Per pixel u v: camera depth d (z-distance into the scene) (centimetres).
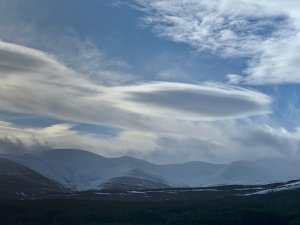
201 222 19362
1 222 19100
